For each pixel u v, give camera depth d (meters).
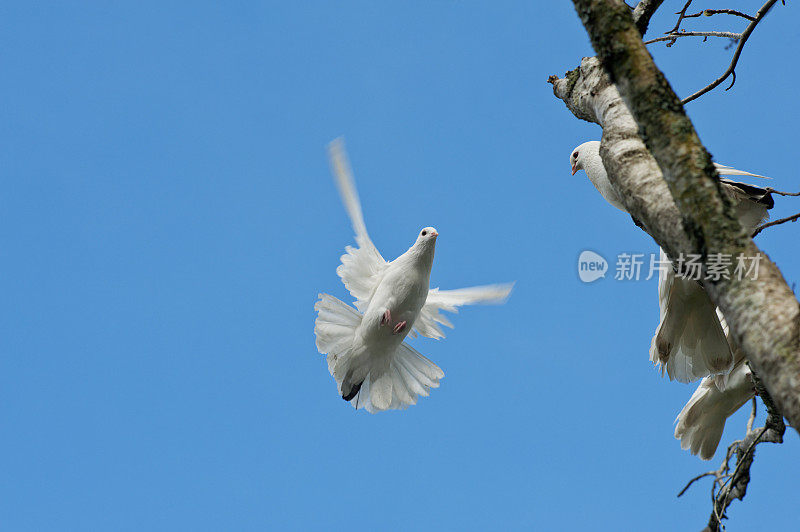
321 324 14.80
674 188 5.48
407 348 15.19
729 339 12.96
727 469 11.70
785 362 4.54
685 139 5.53
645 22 9.59
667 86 5.76
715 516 11.44
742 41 10.09
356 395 15.02
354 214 14.76
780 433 11.06
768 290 4.83
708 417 14.60
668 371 12.67
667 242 5.84
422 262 14.32
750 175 11.71
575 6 6.33
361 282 14.90
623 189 6.54
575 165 15.17
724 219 5.21
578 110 8.90
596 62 8.77
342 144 14.41
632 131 6.99
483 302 14.88
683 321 12.34
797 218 9.73
